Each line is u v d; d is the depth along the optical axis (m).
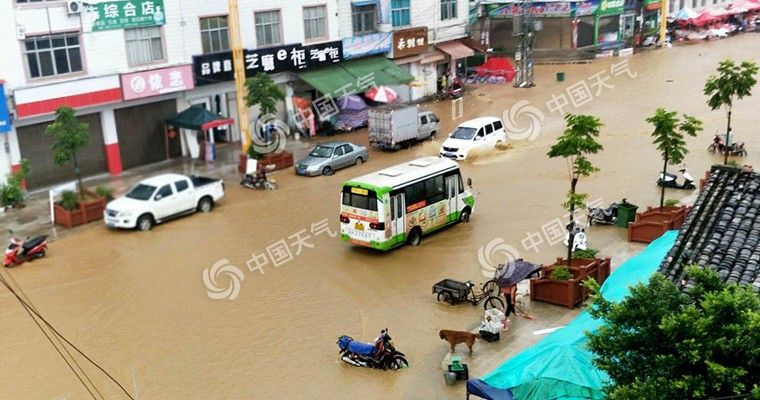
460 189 24.88
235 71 32.81
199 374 16.56
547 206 26.56
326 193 28.88
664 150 23.30
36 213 27.12
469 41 49.59
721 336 8.83
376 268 21.94
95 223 26.11
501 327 17.41
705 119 37.75
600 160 31.67
